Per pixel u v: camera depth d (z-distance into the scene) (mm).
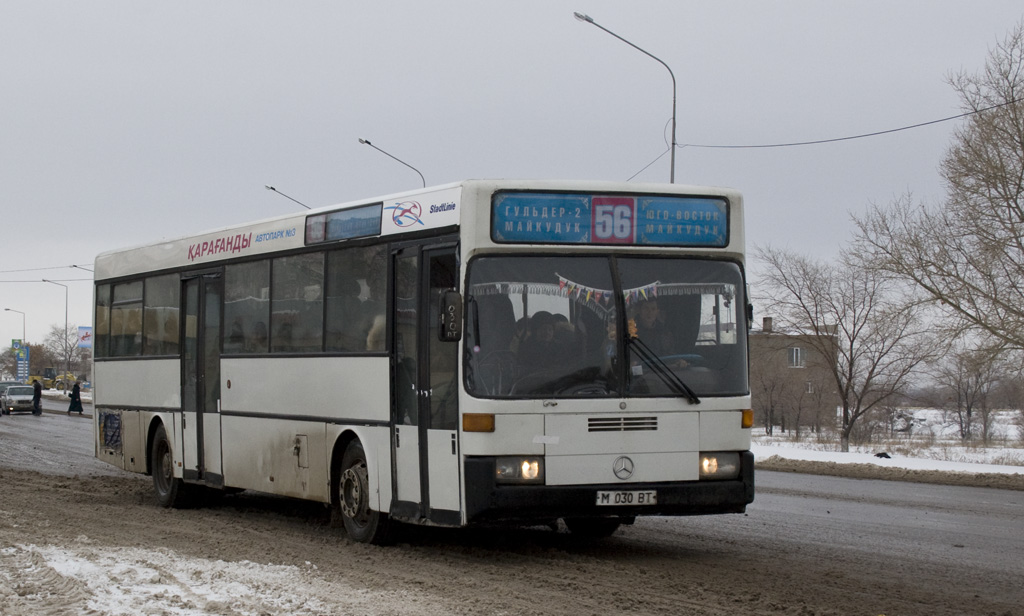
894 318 33719
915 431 61469
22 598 8000
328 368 11820
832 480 21234
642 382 9711
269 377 12984
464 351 9562
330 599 8016
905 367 39344
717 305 10086
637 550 10828
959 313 31469
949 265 31812
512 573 9344
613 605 7902
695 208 10148
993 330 30672
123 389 17000
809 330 40156
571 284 9766
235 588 8453
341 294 11703
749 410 10023
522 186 9797
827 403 54656
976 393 51531
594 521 11742
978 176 31562
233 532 12367
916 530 12758
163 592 8195
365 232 11320
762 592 8438
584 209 9891
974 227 31672
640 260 9961
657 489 9594
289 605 7734
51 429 38688
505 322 9617
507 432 9430
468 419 9477
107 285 17828
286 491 12594
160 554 10289
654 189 10055
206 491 15336
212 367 14375
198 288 14875
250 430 13383
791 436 55562
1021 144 30891
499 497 9328
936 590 8664
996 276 31297
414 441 10359
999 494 18266
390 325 10766
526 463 9430
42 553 10133
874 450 39188
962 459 33062
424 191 10461
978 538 12070
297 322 12500
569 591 8469
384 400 10844
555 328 9680
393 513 10656
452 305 9352
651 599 8125
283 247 12844
